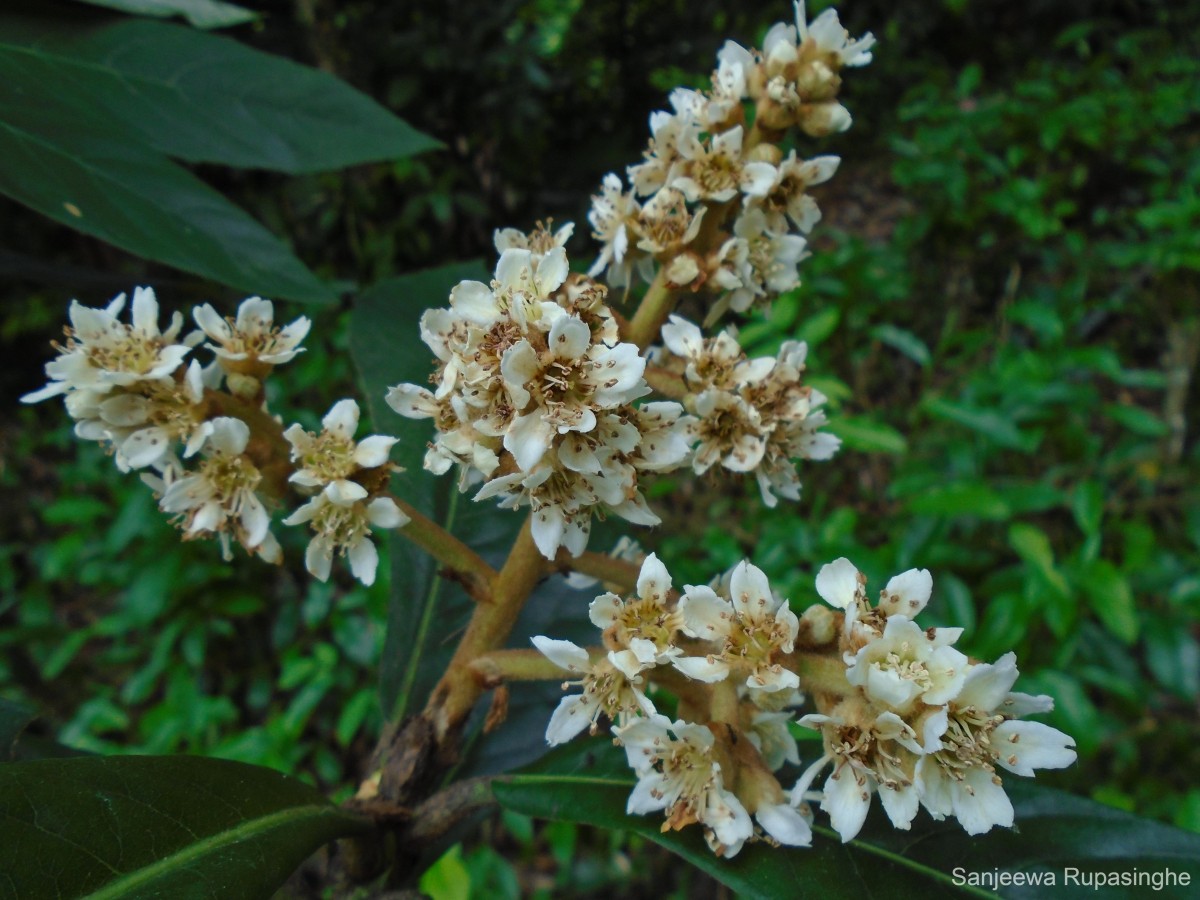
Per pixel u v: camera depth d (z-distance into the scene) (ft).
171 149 0.70
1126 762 1.42
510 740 0.68
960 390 1.93
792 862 0.46
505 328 0.44
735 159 0.53
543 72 2.32
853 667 0.41
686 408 0.52
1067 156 2.35
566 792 0.52
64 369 0.47
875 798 0.51
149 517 1.74
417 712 0.65
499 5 2.23
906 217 2.39
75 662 1.90
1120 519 1.70
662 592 0.47
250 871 0.42
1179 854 0.48
